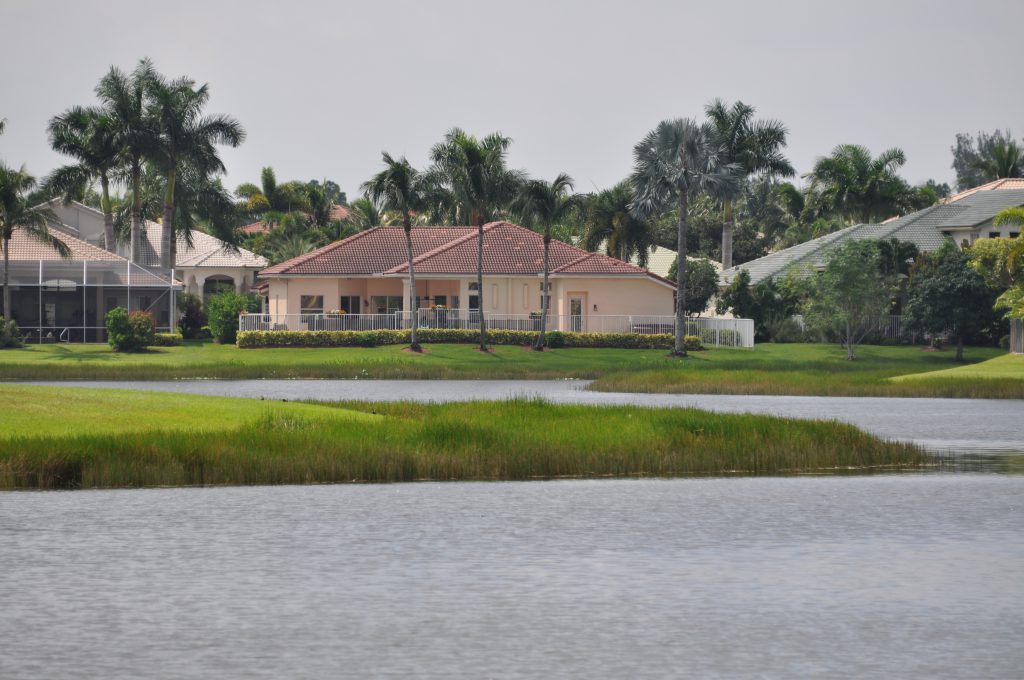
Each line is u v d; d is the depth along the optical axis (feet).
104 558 193.16
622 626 156.87
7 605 165.78
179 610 163.63
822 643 149.79
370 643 149.59
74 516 224.94
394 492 252.42
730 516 229.04
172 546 201.77
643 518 226.38
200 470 258.37
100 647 147.54
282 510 232.12
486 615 161.68
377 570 186.29
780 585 177.58
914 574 184.03
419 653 145.79
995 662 142.61
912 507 238.48
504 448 279.08
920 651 146.41
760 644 149.38
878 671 139.33
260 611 163.43
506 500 244.63
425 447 277.85
